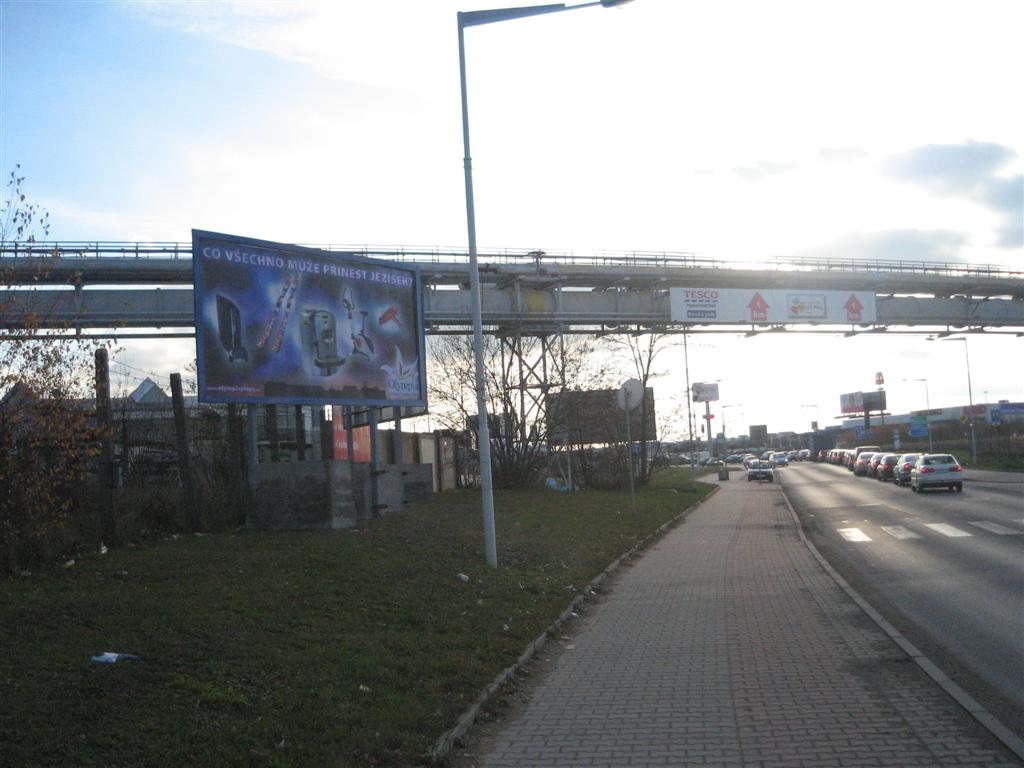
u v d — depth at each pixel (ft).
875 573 50.65
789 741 20.95
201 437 56.49
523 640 31.83
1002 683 25.64
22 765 16.52
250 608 30.68
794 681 26.61
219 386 49.90
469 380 110.32
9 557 33.58
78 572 34.42
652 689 26.37
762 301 124.77
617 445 133.28
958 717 22.35
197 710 20.35
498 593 39.58
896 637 31.86
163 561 37.60
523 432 109.70
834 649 30.73
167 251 90.53
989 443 232.53
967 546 60.08
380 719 21.11
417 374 62.18
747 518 95.30
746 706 24.11
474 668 26.71
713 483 199.41
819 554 60.13
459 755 20.56
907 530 74.33
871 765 19.10
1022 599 39.17
